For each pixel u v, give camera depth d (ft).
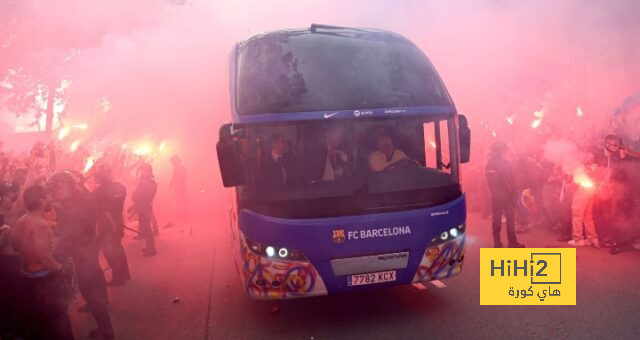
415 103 16.19
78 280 15.99
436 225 15.75
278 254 14.89
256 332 16.46
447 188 16.08
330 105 15.61
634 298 16.78
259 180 15.07
